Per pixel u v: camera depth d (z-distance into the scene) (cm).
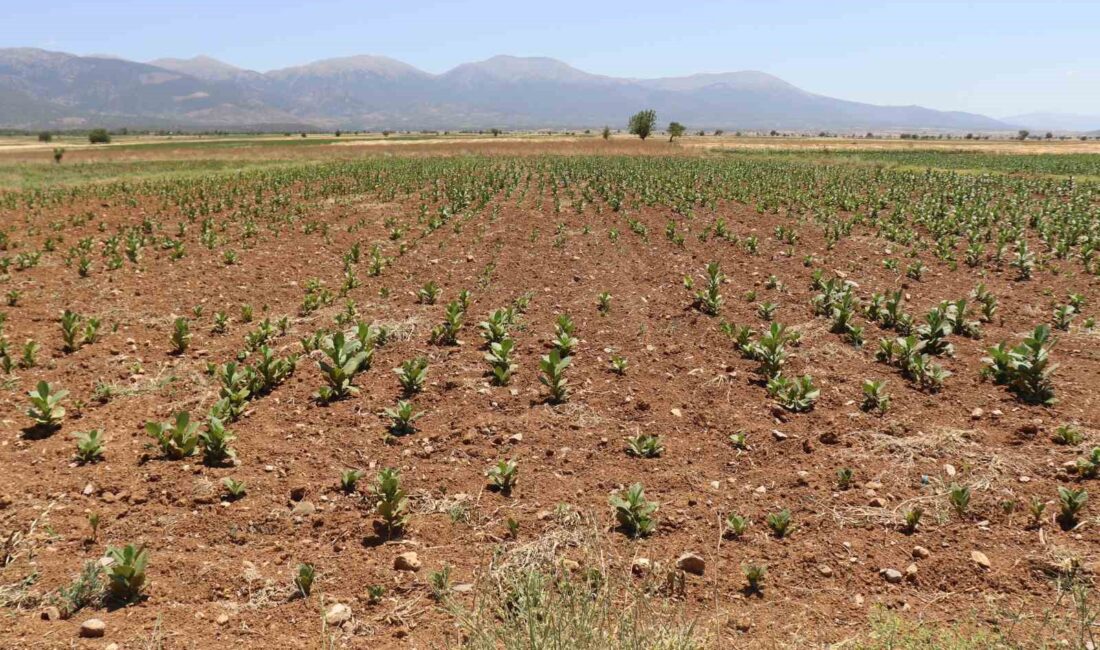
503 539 458
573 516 480
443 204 2194
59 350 825
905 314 930
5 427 614
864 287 1147
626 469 558
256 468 550
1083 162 4497
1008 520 476
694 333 909
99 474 530
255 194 2494
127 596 388
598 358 816
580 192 2598
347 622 371
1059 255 1391
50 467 543
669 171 3541
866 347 842
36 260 1270
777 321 951
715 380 745
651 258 1376
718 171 3612
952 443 583
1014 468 540
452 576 413
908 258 1380
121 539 449
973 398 684
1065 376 744
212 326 938
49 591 391
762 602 395
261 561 431
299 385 730
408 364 731
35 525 459
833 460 565
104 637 355
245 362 802
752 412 666
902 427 622
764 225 1769
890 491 517
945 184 2888
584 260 1355
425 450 587
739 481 541
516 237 1608
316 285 1145
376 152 6206
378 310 1012
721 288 1138
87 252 1398
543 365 695
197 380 741
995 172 3822
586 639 317
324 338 842
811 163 4600
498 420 648
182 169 4206
